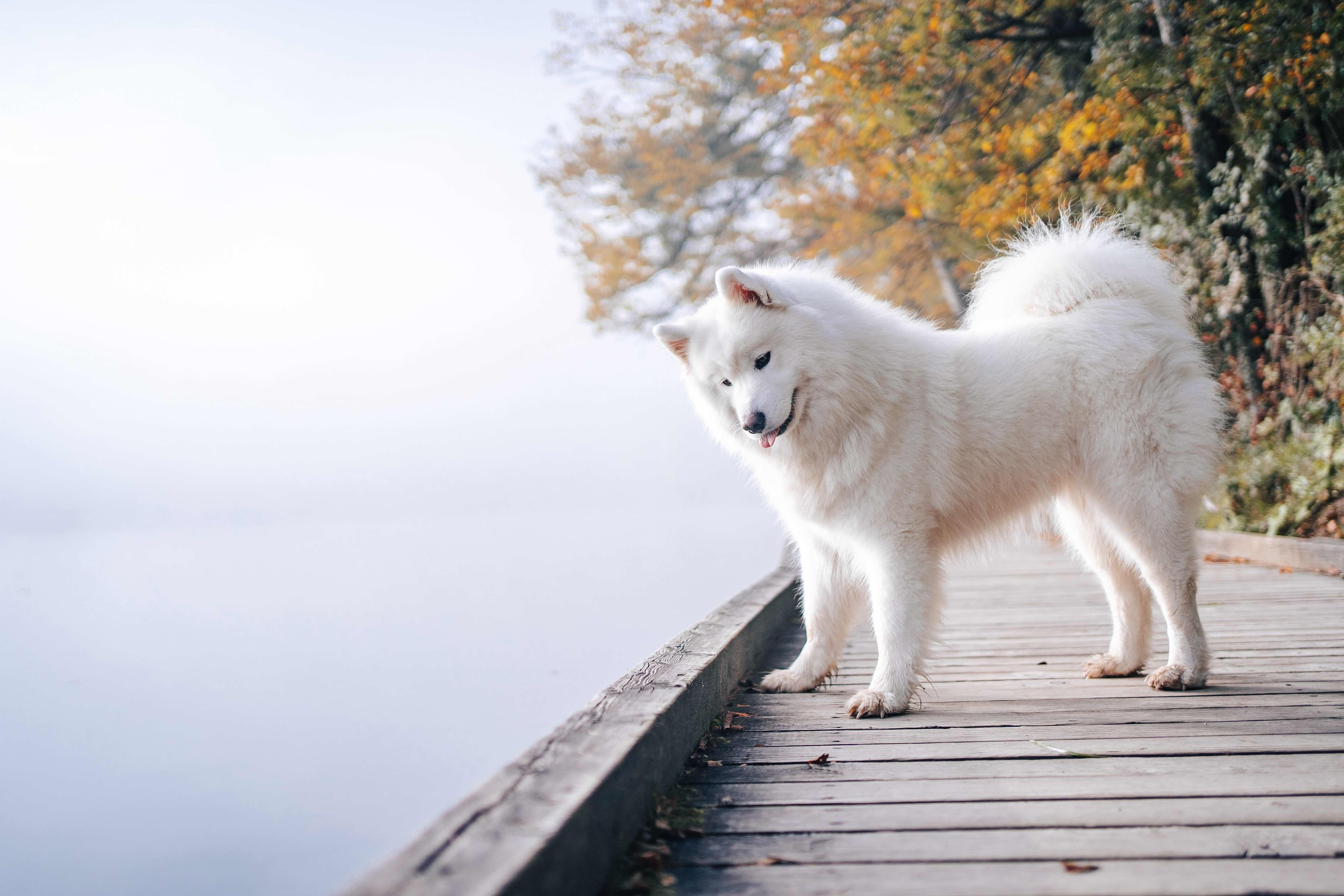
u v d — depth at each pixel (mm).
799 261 3916
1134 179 8852
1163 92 8383
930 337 3545
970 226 10688
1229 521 8547
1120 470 3408
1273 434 8250
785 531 4121
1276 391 8242
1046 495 3623
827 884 1825
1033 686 3672
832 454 3309
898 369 3338
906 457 3299
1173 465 3381
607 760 1929
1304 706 3084
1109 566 3760
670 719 2467
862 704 3240
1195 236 8766
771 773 2602
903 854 1970
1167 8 8297
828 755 2752
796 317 3264
